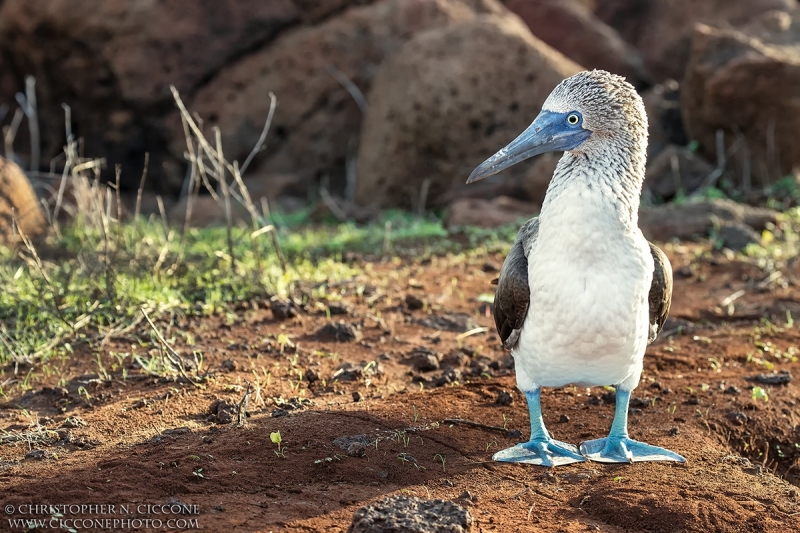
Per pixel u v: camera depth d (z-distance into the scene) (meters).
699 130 22.20
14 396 9.73
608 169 7.90
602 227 7.73
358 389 10.13
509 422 9.34
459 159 22.33
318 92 24.58
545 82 22.31
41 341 11.06
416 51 22.77
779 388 10.45
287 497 7.42
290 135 24.69
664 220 18.22
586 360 7.96
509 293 8.32
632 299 7.79
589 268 7.73
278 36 24.91
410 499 6.95
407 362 11.13
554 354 7.99
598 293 7.70
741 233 17.20
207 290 12.81
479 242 17.94
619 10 32.94
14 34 24.00
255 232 13.63
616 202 7.85
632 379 8.39
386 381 10.48
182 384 9.92
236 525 6.84
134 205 23.83
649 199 21.12
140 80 23.86
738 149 21.50
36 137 23.44
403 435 8.73
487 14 24.97
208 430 8.70
